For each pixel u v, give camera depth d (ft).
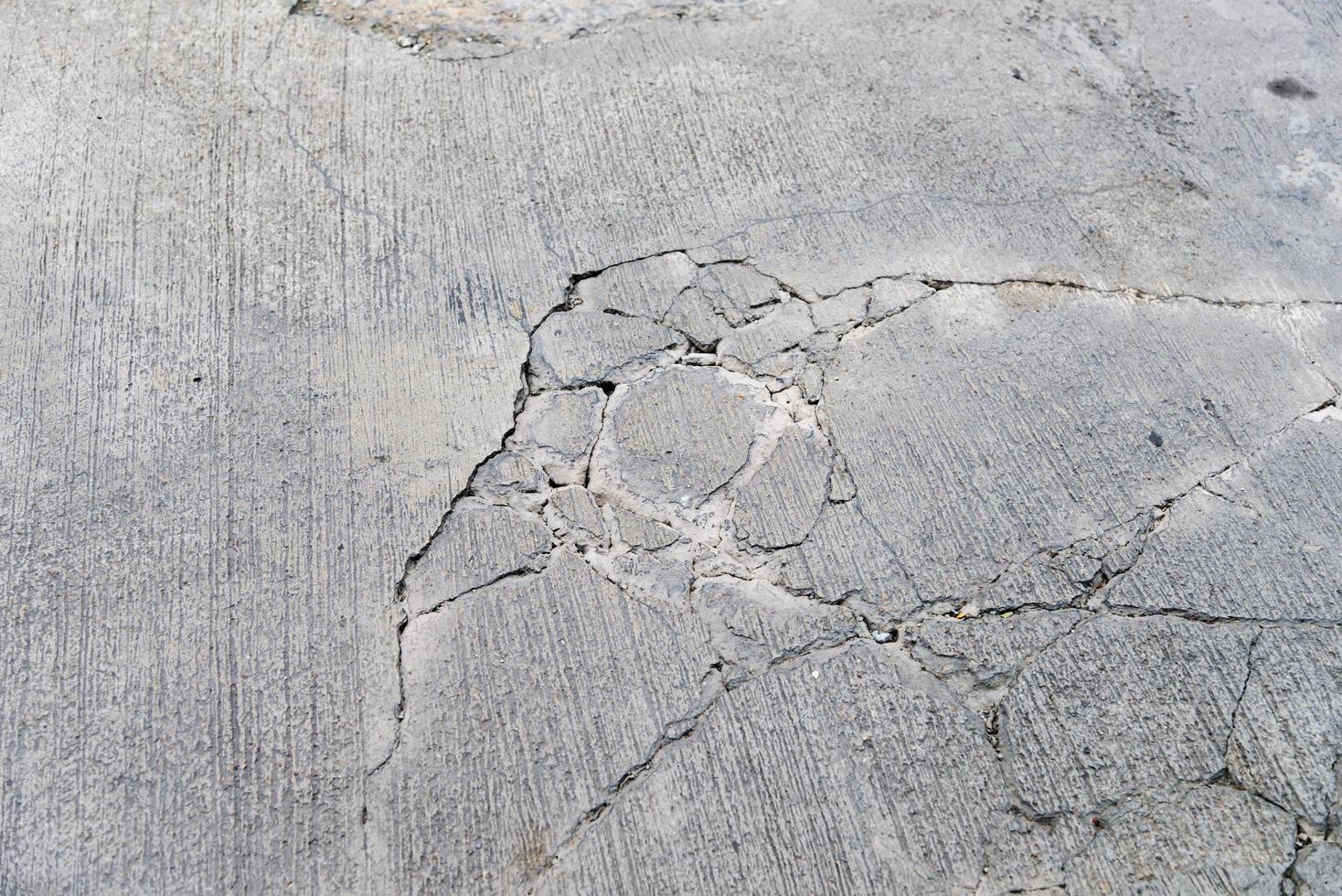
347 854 6.89
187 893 6.72
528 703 7.52
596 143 11.01
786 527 8.46
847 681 7.68
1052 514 8.54
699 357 9.49
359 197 10.37
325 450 8.71
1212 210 10.78
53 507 8.24
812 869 6.92
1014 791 7.22
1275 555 8.36
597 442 8.92
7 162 10.32
